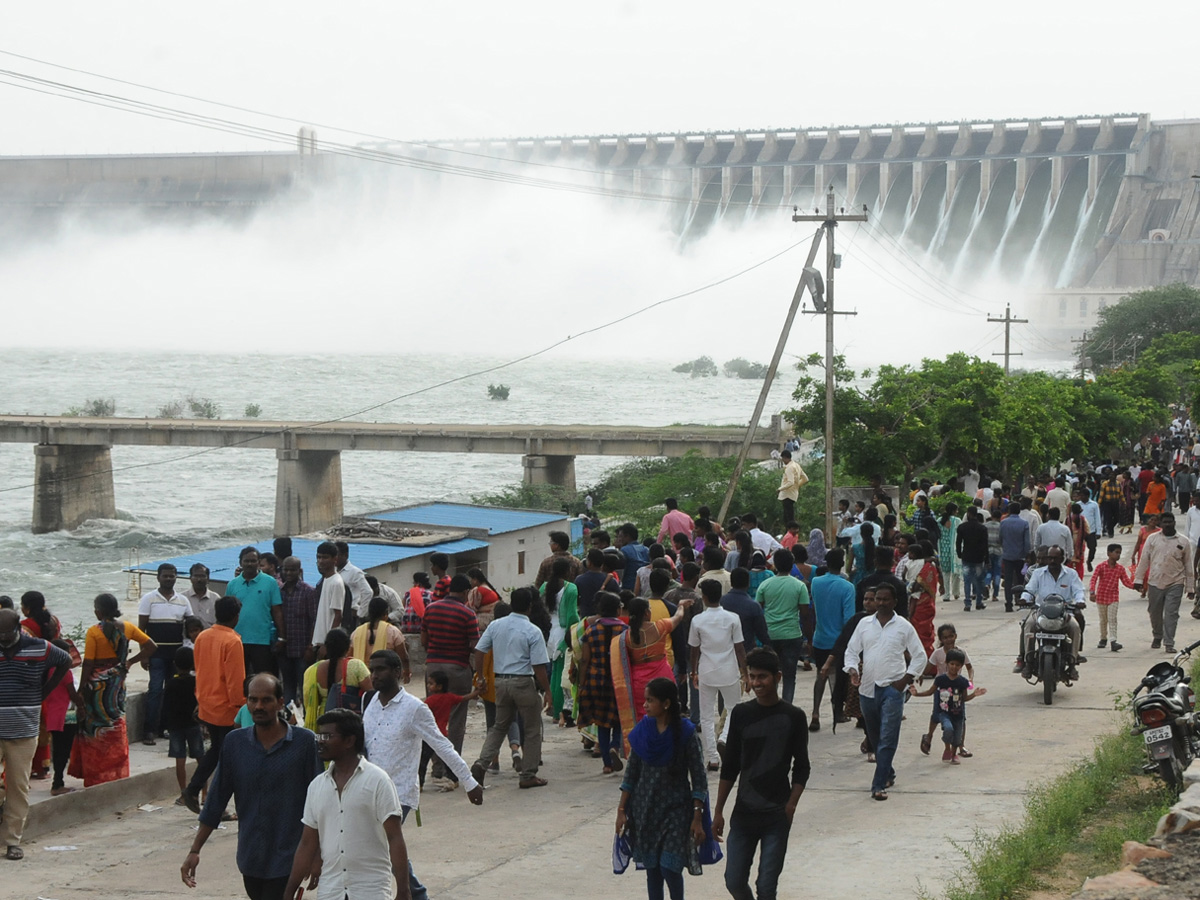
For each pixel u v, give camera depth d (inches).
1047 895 372.2
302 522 3868.1
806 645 856.9
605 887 421.4
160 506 4345.5
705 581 556.1
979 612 1043.9
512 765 623.5
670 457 3607.3
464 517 1987.0
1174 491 1727.4
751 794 362.0
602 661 578.2
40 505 3892.7
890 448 1892.2
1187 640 863.7
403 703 416.2
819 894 395.9
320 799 320.5
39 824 522.9
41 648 497.4
